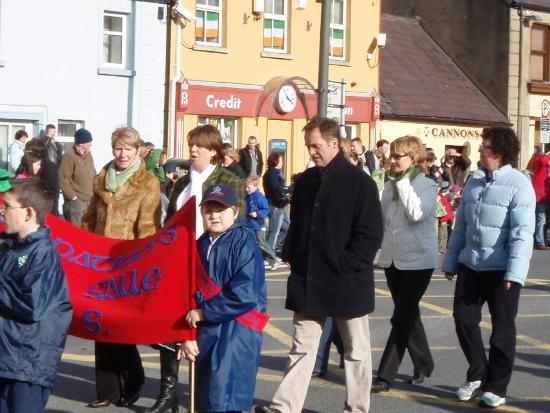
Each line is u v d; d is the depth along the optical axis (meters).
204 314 7.30
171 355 8.98
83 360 11.26
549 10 42.25
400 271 10.09
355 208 8.41
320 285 8.41
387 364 10.13
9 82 27.16
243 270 7.30
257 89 32.28
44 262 6.23
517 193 9.36
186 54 30.53
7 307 6.17
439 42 42.50
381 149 26.14
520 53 41.41
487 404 9.58
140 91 29.33
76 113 28.25
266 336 12.97
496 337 9.55
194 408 7.43
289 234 8.65
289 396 8.42
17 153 24.47
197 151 9.07
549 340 13.38
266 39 32.81
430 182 10.01
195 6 30.78
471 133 39.69
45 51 27.64
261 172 28.78
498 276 9.50
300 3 33.22
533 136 42.19
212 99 31.09
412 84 39.19
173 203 9.21
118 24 29.11
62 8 27.84
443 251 23.67
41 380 6.20
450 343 12.94
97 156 28.67
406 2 43.34
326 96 22.56
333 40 35.03
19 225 6.30
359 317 8.54
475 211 9.52
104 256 8.09
